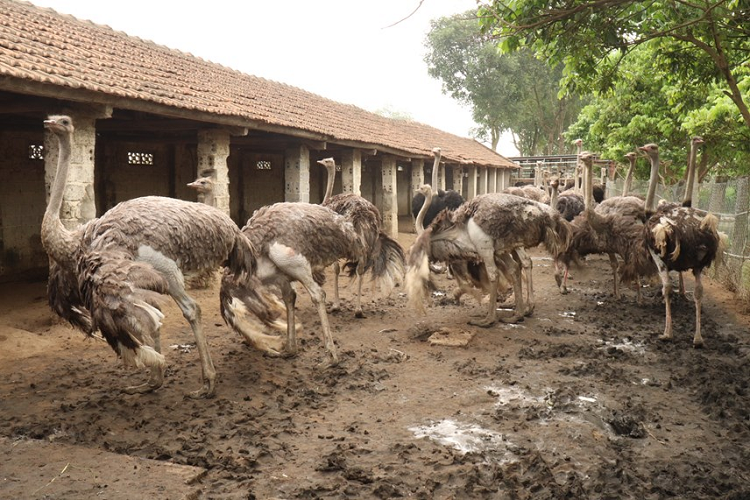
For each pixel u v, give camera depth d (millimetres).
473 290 8523
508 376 6055
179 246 4996
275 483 3932
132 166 13547
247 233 6199
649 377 6074
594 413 5082
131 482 3799
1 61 6531
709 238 6910
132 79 8984
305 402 5340
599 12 7336
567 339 7488
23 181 10992
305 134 11859
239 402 5281
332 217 6438
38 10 11109
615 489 3916
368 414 5125
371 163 24516
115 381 5738
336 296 8781
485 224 7680
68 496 3623
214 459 4191
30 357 6379
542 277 12172
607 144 20031
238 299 6273
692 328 7949
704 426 4930
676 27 7152
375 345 7145
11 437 4477
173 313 8219
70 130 5039
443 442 4586
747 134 12984
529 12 6867
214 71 14766
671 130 17516
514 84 39031
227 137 10492
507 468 4145
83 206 7762
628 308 9234
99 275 4574
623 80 10141
